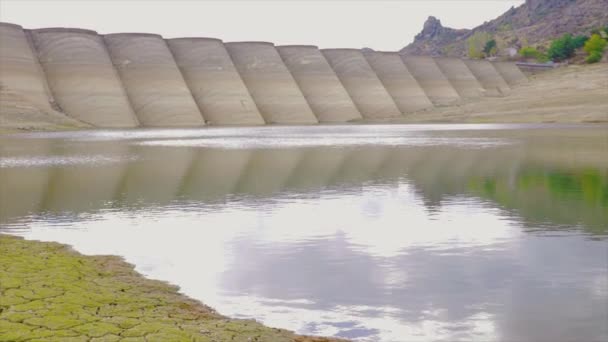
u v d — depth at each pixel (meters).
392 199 17.66
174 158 34.06
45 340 6.74
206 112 114.50
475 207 15.95
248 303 8.35
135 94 109.88
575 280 9.14
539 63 188.38
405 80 149.12
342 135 63.31
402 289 8.88
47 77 105.75
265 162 30.78
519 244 11.58
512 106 111.62
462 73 163.75
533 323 7.41
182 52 125.06
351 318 7.71
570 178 21.91
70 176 24.59
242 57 131.62
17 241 12.20
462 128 76.38
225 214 15.35
